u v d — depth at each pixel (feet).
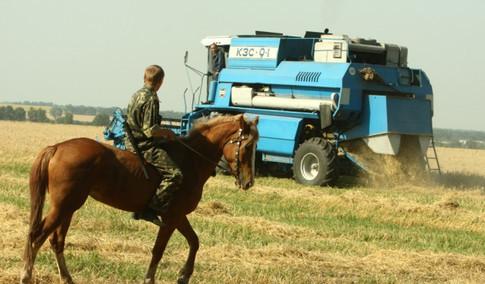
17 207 54.08
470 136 458.50
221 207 59.52
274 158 84.69
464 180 89.97
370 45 82.99
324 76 80.28
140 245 43.52
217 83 89.61
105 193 34.17
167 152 35.88
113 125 86.79
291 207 64.54
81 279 36.11
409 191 77.97
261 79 85.25
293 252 44.73
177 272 38.47
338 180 85.76
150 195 35.09
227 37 90.58
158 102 35.19
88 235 46.01
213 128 37.24
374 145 79.92
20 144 142.00
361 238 52.31
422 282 40.57
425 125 82.43
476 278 42.39
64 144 33.65
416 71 84.43
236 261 42.06
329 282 39.06
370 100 80.12
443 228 59.26
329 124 79.61
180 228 36.17
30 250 32.40
